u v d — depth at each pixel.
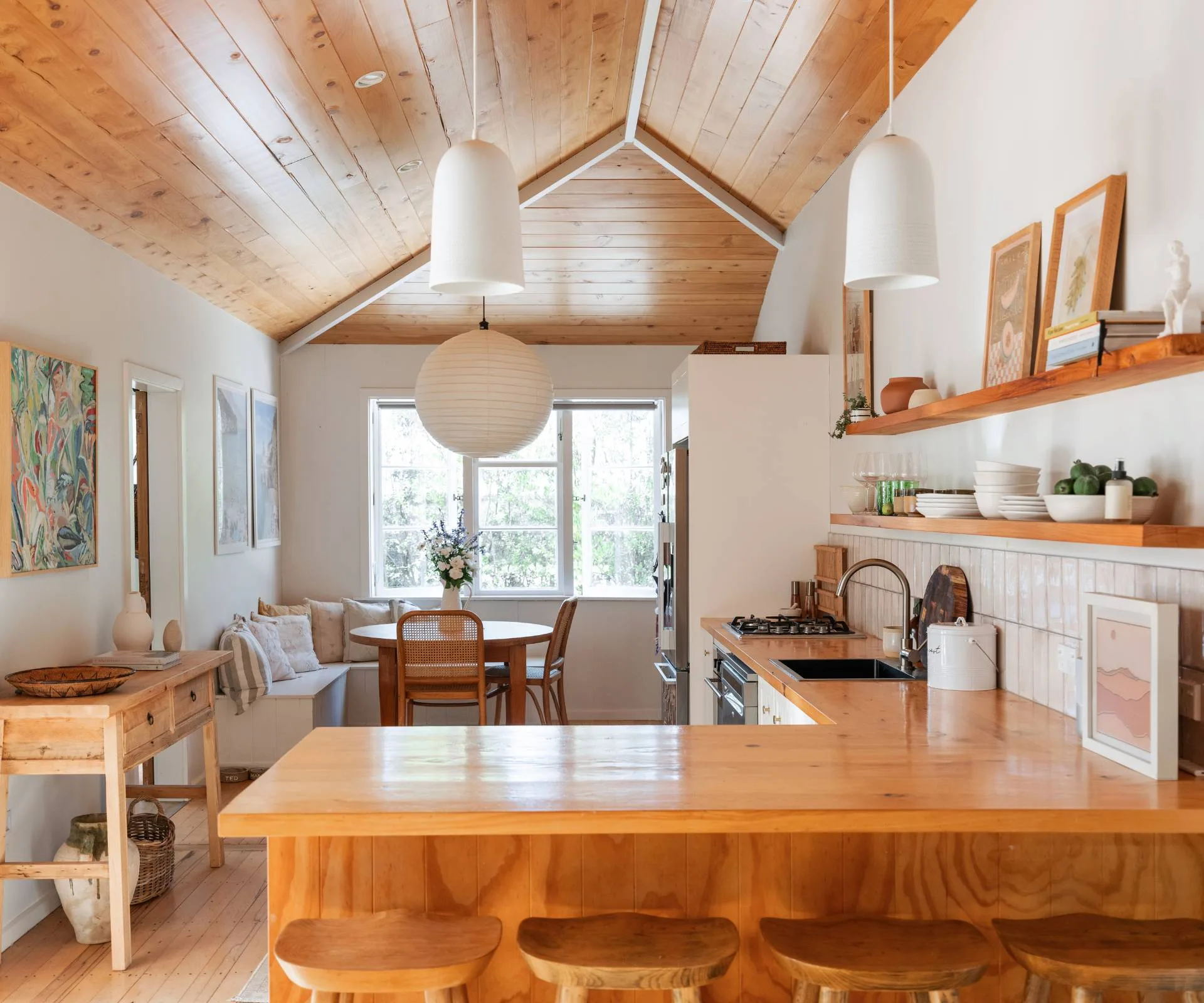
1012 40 3.09
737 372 5.23
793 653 3.99
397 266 6.34
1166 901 2.30
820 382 5.23
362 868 2.32
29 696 3.50
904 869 2.32
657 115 5.21
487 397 4.79
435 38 3.68
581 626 7.36
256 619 6.34
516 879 2.32
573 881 2.32
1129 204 2.46
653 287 6.68
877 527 3.70
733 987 2.33
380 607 7.09
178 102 3.44
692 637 5.23
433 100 4.18
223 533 5.90
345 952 1.97
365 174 4.67
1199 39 2.19
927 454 3.82
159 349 4.98
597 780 2.18
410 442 7.42
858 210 2.38
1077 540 2.27
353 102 3.92
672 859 2.32
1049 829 1.96
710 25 4.08
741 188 5.69
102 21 2.87
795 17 3.74
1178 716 2.19
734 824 1.95
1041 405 2.89
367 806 1.99
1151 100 2.37
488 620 7.37
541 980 2.33
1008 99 3.12
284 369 7.23
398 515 7.42
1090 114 2.64
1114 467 2.54
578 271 6.50
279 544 7.11
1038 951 1.94
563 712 6.42
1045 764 2.31
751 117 4.75
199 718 4.26
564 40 4.14
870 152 2.38
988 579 3.30
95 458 4.20
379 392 7.26
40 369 3.72
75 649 4.07
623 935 2.07
